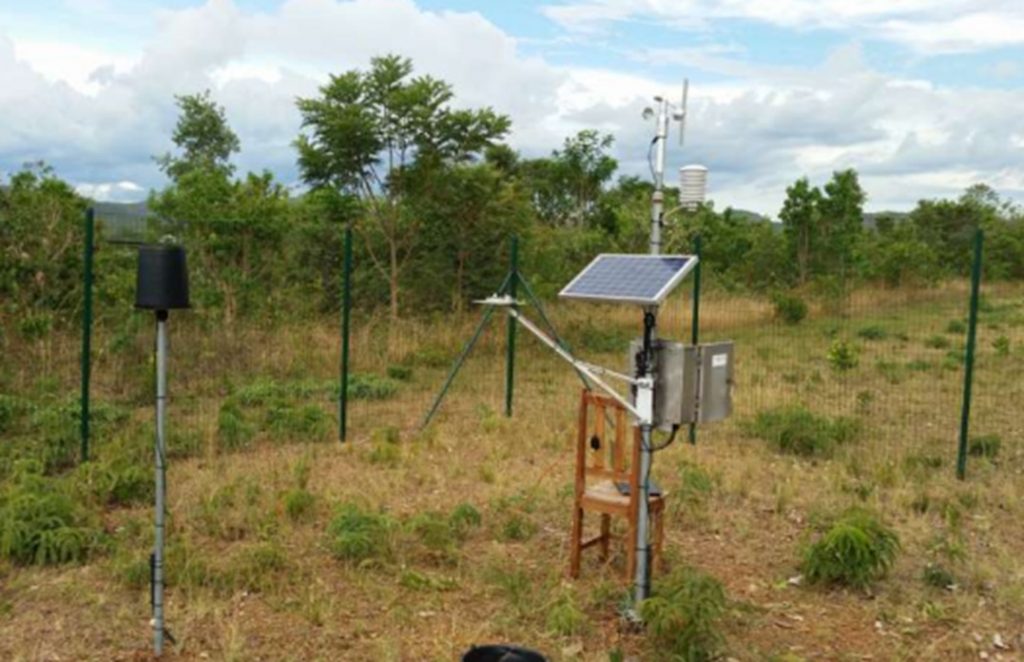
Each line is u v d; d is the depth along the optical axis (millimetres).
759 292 22906
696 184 5453
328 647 4938
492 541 6707
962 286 20297
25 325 10992
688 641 4773
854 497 7914
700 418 5137
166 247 4590
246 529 6762
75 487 7242
